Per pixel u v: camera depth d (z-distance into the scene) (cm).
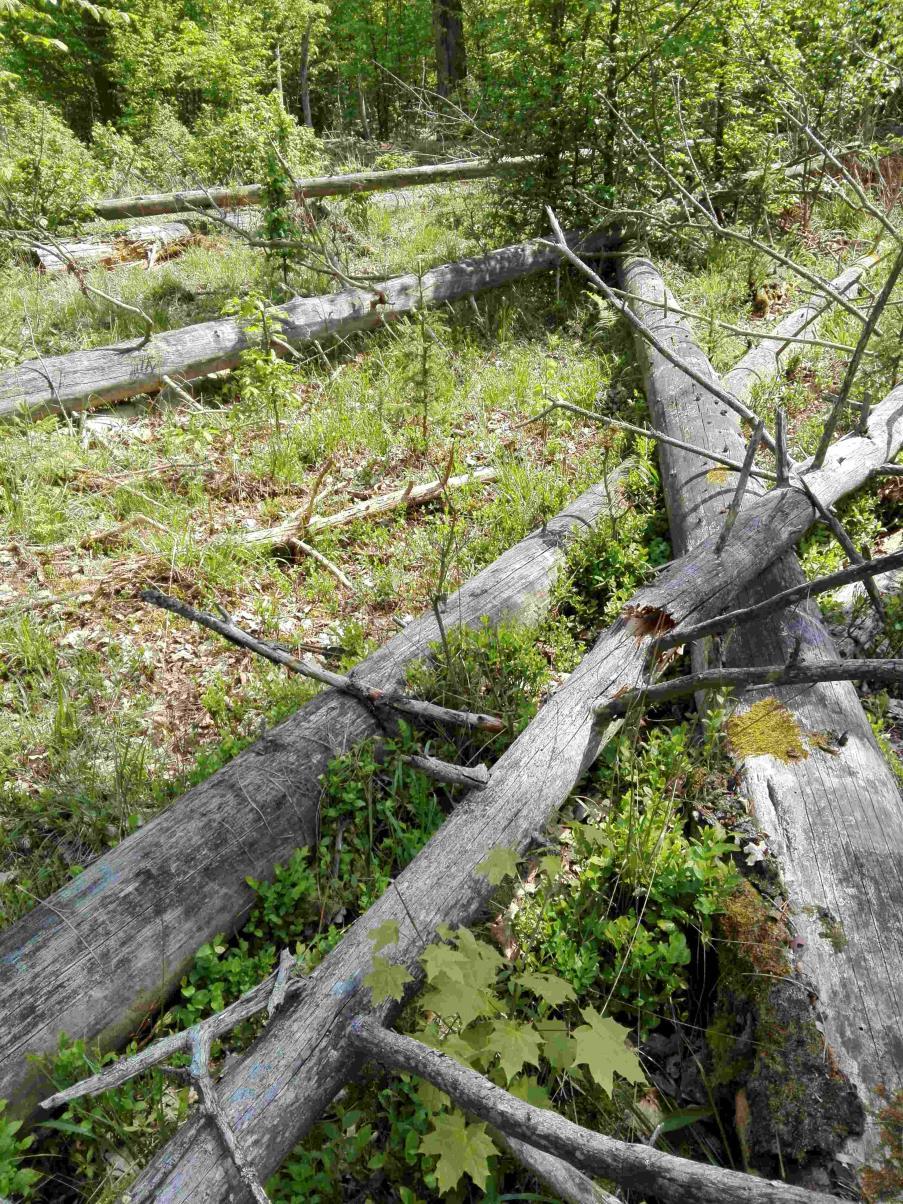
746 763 279
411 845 280
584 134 799
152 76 1303
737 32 770
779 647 337
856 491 467
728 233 539
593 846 269
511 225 859
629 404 595
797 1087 192
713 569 348
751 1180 151
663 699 295
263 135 751
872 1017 199
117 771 305
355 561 451
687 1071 225
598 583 418
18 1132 205
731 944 229
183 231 904
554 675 369
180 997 246
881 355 527
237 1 1387
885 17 824
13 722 335
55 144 893
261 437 552
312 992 210
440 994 194
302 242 730
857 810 254
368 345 682
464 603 376
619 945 239
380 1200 203
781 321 671
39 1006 215
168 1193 170
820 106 840
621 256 816
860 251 802
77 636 383
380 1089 218
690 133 812
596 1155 162
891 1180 172
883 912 222
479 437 553
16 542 436
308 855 281
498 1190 202
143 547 436
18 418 534
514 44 784
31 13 901
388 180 850
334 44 1675
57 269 786
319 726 305
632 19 764
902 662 240
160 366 588
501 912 252
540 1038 186
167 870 249
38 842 293
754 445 329
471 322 724
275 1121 186
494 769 278
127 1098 209
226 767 287
